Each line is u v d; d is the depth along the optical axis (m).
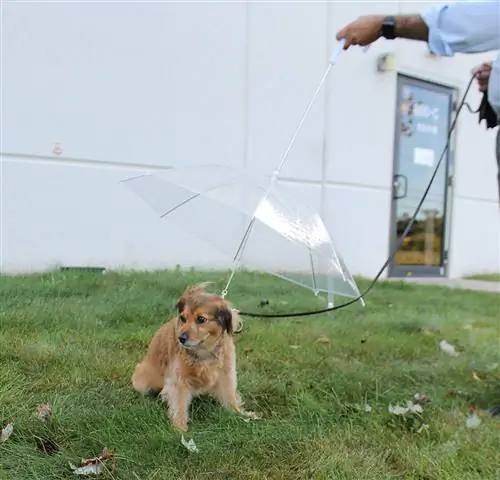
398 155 8.38
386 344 3.85
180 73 6.22
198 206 2.97
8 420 2.28
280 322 4.28
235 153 6.73
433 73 8.62
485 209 9.77
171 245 6.34
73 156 5.64
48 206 5.54
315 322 4.36
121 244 6.01
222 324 2.44
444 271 9.18
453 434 2.50
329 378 3.06
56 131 5.52
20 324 3.54
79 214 5.73
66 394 2.59
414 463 2.21
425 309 5.39
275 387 2.87
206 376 2.47
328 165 7.56
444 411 2.77
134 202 6.05
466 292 6.84
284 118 7.10
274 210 2.73
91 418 2.35
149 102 6.05
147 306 4.25
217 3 6.39
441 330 4.47
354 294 2.94
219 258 6.70
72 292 4.54
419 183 8.70
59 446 2.16
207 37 6.37
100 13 5.64
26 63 5.29
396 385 3.08
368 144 7.97
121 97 5.87
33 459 2.05
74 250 5.73
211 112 6.50
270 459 2.17
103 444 2.16
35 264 5.50
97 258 5.87
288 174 7.18
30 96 5.34
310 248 2.79
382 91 8.05
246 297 5.11
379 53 7.93
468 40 2.53
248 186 2.91
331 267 2.89
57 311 3.87
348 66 7.62
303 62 7.19
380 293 6.18
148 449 2.16
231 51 6.57
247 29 6.66
